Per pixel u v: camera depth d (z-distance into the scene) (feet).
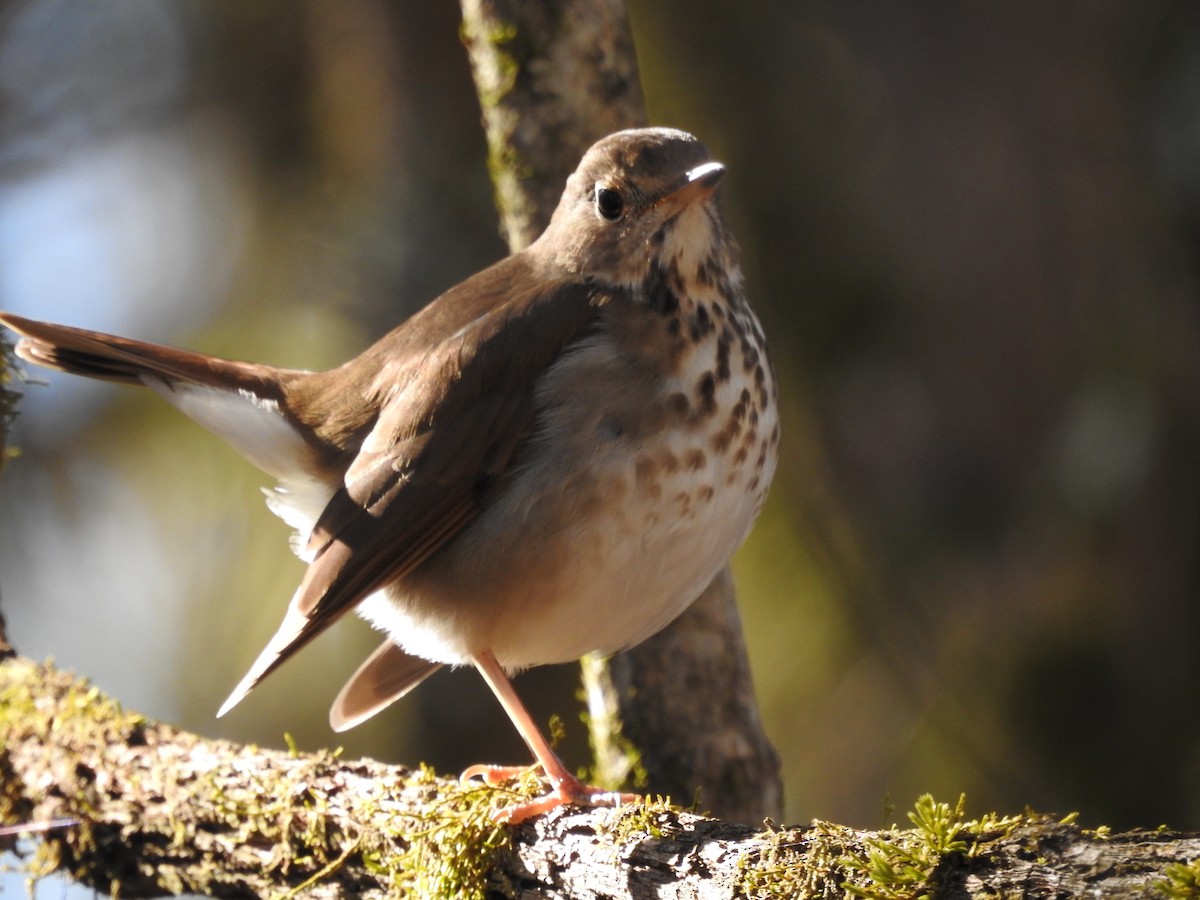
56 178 46.96
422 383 25.80
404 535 25.21
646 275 25.18
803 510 39.60
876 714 39.17
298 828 22.82
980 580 39.58
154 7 46.55
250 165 44.45
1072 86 38.83
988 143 39.24
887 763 38.70
